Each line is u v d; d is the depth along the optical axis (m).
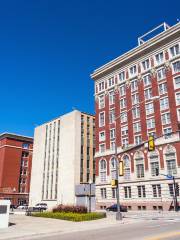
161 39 60.03
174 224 21.69
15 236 16.39
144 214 38.97
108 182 64.06
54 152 86.44
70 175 76.75
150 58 62.91
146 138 58.56
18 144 107.38
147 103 60.75
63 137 84.31
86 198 58.47
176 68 56.97
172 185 51.62
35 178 90.81
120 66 70.12
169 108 55.62
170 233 15.79
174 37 58.09
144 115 60.47
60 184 79.19
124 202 59.19
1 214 21.52
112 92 70.88
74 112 82.81
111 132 67.56
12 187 100.50
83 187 64.62
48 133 91.88
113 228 20.20
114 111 68.44
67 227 20.75
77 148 79.31
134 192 57.91
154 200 53.75
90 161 81.62
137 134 60.91
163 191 52.59
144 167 57.28
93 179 80.19
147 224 22.39
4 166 100.94
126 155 61.75
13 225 22.98
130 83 66.38
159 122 56.81
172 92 55.94
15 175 102.69
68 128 83.31
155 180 54.56
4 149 103.19
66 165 79.50
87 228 20.92
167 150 53.91
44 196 84.31
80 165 78.19
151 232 16.67
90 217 27.28
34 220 27.72
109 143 67.00
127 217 31.20
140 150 58.91
